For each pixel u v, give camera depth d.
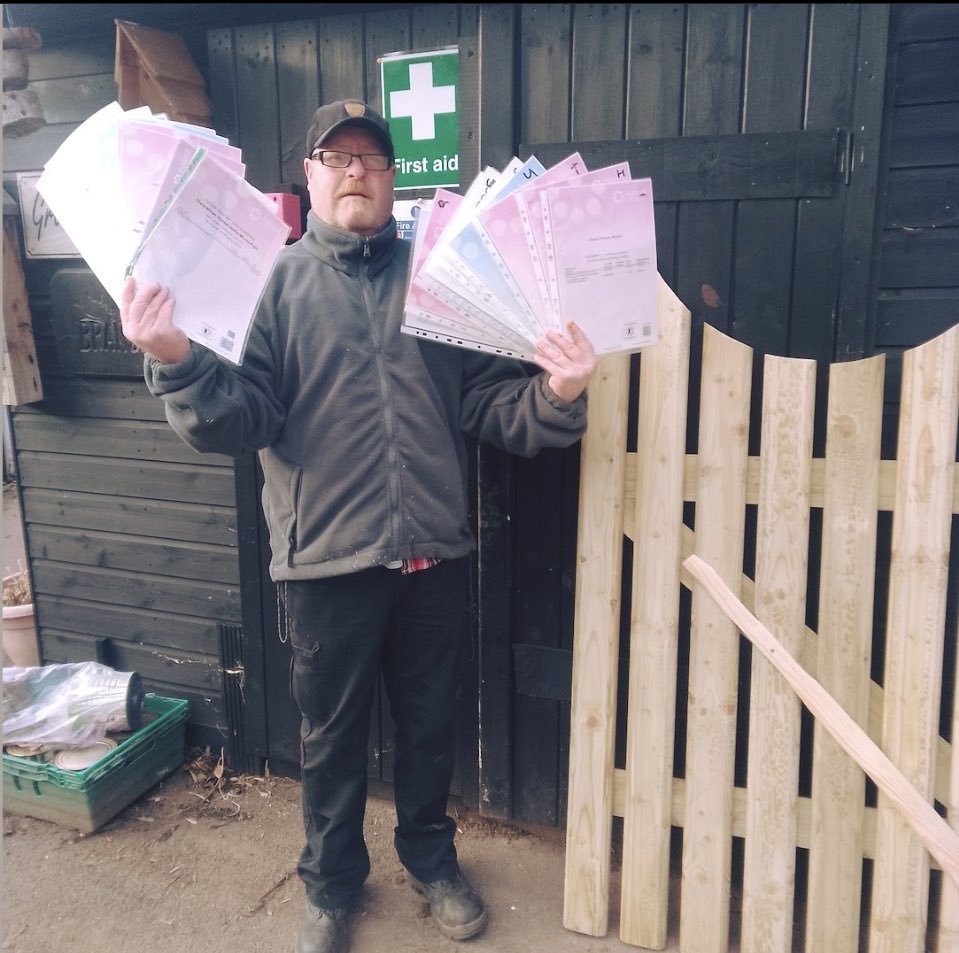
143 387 2.55
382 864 2.18
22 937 1.94
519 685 2.19
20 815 2.38
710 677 1.79
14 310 2.56
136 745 2.41
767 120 1.79
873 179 1.73
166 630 2.66
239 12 2.22
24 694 2.39
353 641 1.73
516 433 1.71
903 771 1.67
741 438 1.72
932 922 1.87
